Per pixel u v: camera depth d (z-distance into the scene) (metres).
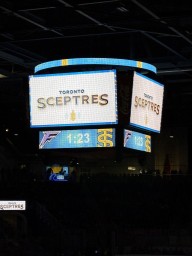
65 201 41.41
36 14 33.28
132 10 32.09
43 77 35.28
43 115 35.59
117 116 33.94
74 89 34.69
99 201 42.53
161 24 33.16
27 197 40.47
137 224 38.97
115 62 34.56
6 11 31.53
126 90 33.69
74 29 36.41
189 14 30.88
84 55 43.28
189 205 41.47
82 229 33.91
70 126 35.03
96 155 38.44
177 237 32.78
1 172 45.69
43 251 28.89
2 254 25.66
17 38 37.34
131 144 35.41
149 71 35.97
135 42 41.56
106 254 27.81
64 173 41.03
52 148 35.62
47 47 42.84
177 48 39.59
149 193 43.69
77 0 29.28
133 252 31.47
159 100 37.81
